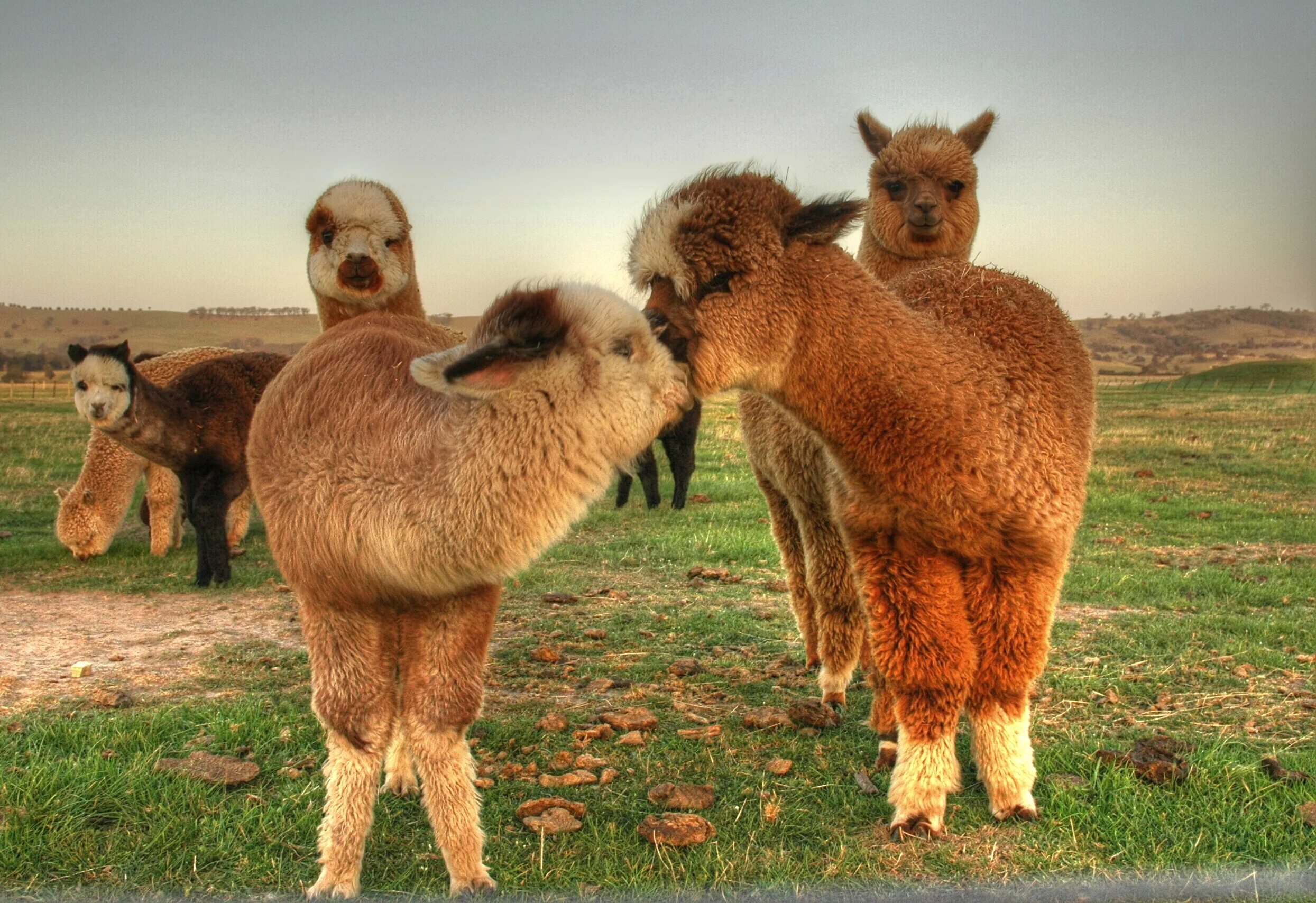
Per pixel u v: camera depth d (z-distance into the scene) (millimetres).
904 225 6191
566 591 8344
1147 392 47219
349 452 3254
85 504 9867
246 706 5367
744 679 6051
